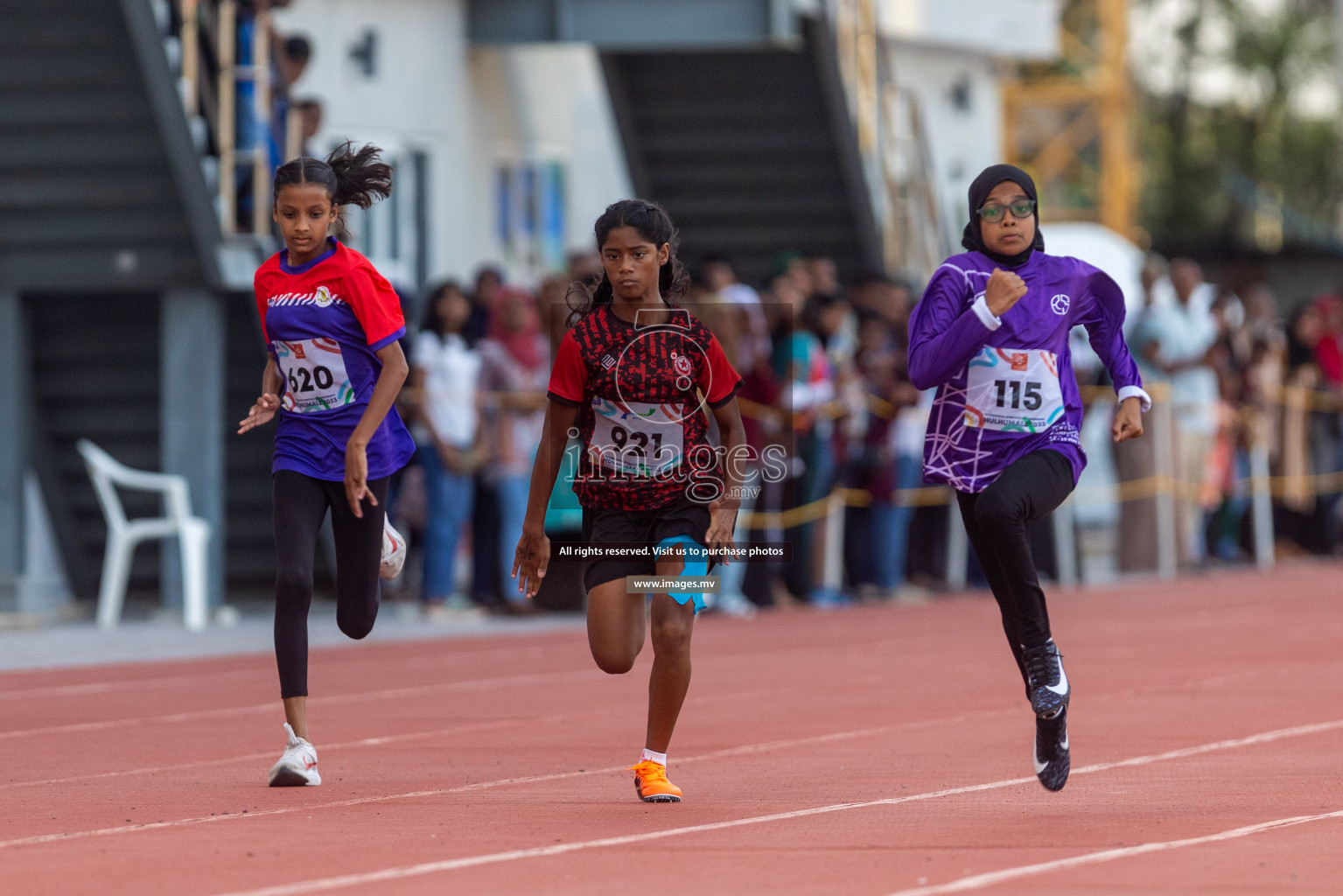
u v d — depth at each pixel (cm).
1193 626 3912
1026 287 1850
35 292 4262
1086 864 1573
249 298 4219
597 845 1675
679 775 2106
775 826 1773
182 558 4156
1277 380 5725
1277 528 5925
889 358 4594
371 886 1501
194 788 2042
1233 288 9606
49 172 3994
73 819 1836
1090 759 2202
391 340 2059
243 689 3008
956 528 4925
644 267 1866
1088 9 11519
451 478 4172
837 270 5759
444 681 3095
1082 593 4819
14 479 4278
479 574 4338
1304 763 2141
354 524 2102
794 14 5194
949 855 1623
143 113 3900
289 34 4800
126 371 4397
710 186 5706
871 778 2077
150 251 4059
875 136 5622
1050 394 1900
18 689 3025
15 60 3884
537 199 5900
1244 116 14138
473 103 5547
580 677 3133
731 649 3556
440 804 1914
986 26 7406
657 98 5578
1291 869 1547
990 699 2789
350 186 2147
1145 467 5338
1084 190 10781
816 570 4544
